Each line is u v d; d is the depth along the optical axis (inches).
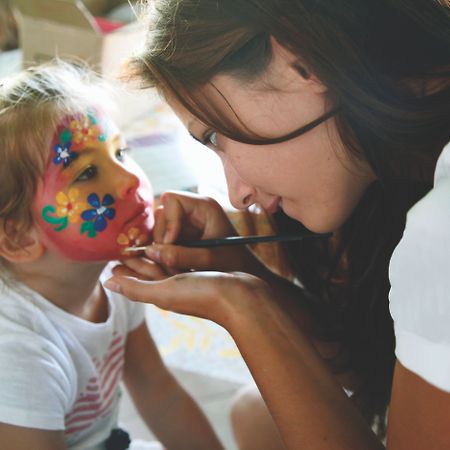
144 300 33.8
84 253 38.1
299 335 31.4
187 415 49.2
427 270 24.0
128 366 47.8
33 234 37.9
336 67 27.1
